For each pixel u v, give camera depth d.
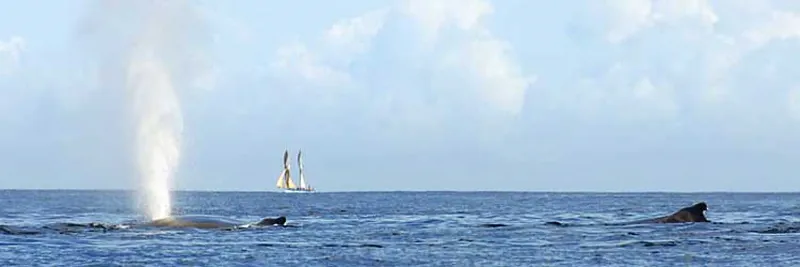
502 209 137.75
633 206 162.62
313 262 47.00
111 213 115.88
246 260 47.47
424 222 86.88
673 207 154.50
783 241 58.25
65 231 63.25
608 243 57.59
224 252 51.06
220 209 140.50
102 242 56.28
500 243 58.06
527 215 108.69
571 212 122.31
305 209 137.00
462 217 101.25
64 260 46.81
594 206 161.12
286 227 72.44
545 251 52.75
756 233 65.44
